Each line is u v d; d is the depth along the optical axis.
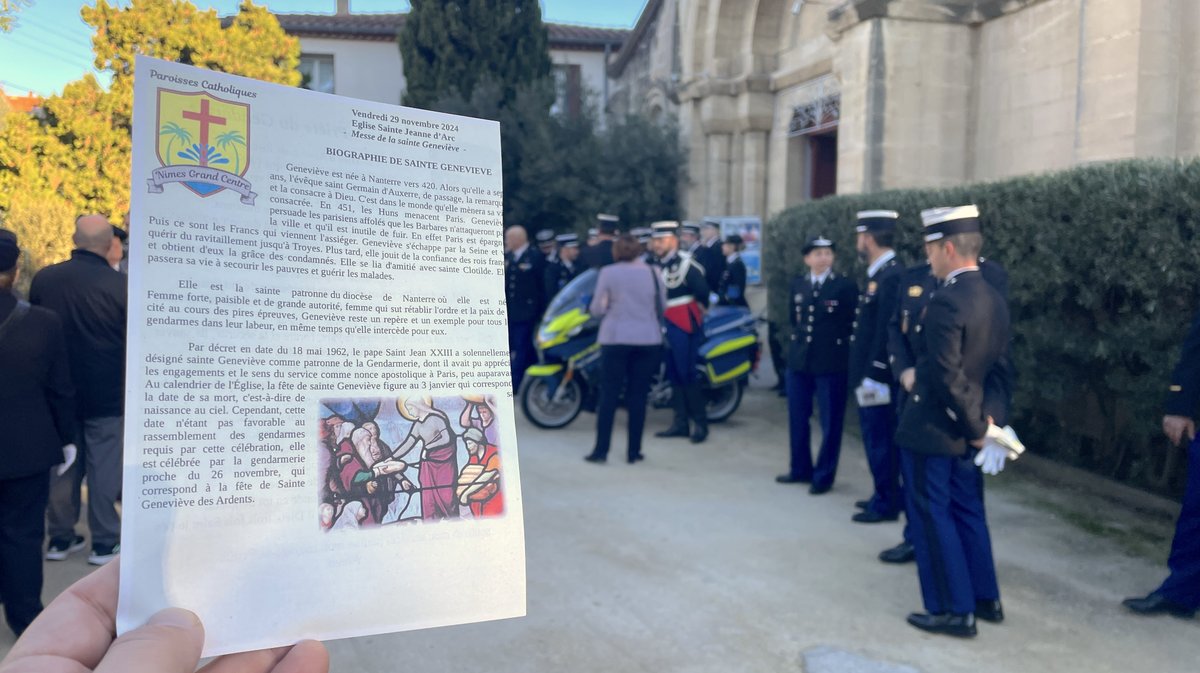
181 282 0.77
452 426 0.87
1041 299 5.43
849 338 5.65
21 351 3.38
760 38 13.58
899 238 6.80
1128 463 5.41
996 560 4.46
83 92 11.45
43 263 8.36
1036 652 3.47
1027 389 5.61
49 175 11.23
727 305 9.33
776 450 7.03
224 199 0.79
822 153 13.34
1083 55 7.25
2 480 3.36
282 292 0.81
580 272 10.05
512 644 3.54
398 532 0.84
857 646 3.53
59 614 0.79
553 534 4.90
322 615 0.79
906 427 3.68
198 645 0.72
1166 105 6.82
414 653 3.46
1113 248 4.80
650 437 7.50
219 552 0.76
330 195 0.84
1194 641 3.55
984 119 9.17
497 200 0.93
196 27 12.19
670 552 4.62
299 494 0.80
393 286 0.86
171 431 0.75
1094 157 7.14
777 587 4.14
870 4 9.02
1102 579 4.20
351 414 0.83
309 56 19.64
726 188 14.23
